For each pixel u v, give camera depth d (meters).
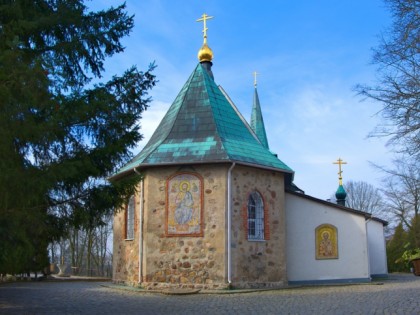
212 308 12.13
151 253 18.08
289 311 11.23
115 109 10.75
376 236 27.94
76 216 10.49
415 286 18.17
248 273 17.97
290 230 21.42
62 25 11.91
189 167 18.38
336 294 15.29
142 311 11.70
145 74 11.41
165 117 21.75
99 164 10.57
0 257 8.95
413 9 8.86
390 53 9.34
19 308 12.45
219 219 17.70
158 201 18.39
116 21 12.40
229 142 19.05
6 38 9.82
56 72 9.53
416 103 9.26
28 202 8.80
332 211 21.45
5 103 8.06
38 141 9.23
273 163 19.69
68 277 30.39
